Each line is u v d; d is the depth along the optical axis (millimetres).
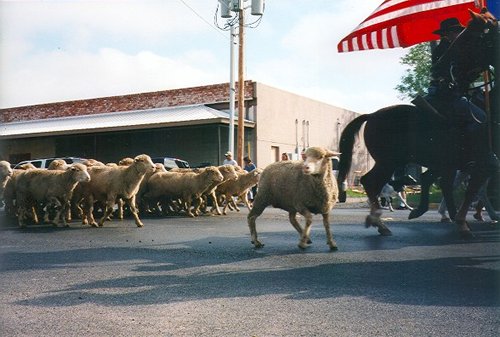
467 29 6367
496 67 6266
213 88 25219
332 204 6285
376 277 4629
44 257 5953
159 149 23656
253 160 24594
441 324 3135
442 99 7012
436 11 6848
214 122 21484
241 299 3836
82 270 5113
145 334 2990
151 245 6961
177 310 3529
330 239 6371
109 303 3752
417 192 14570
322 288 4191
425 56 7254
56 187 9422
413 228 8617
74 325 3182
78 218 11492
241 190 13523
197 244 7043
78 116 23078
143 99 25391
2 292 4129
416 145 7324
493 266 5121
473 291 4043
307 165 5770
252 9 19688
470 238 7113
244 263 5457
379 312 3424
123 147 22891
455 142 7062
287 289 4164
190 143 23859
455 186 9195
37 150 20125
